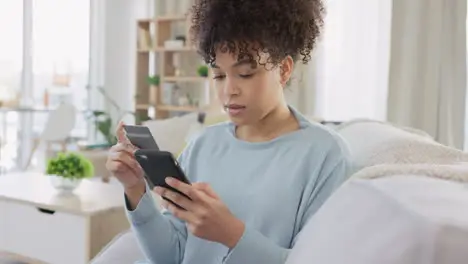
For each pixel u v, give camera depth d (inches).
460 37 131.3
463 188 23.5
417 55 135.6
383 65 141.8
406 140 48.5
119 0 187.9
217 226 31.3
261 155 39.4
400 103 138.2
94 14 190.9
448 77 133.5
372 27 143.4
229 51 35.3
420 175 26.2
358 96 145.6
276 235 36.9
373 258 20.1
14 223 84.1
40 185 94.7
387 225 21.2
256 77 36.2
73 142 183.9
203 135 43.7
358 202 25.3
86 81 193.2
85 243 75.4
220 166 40.9
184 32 170.2
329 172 36.9
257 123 40.1
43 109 187.9
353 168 38.7
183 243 42.1
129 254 50.9
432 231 18.4
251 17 34.6
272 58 35.8
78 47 191.8
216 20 35.6
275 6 35.2
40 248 80.9
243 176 39.3
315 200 36.5
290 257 30.1
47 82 190.2
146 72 175.2
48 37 189.3
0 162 183.3
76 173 87.6
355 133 57.2
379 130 55.1
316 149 37.9
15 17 183.6
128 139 39.4
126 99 190.1
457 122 133.2
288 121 40.5
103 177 136.0
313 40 38.9
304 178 37.4
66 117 163.3
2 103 181.9
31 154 174.2
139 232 41.0
